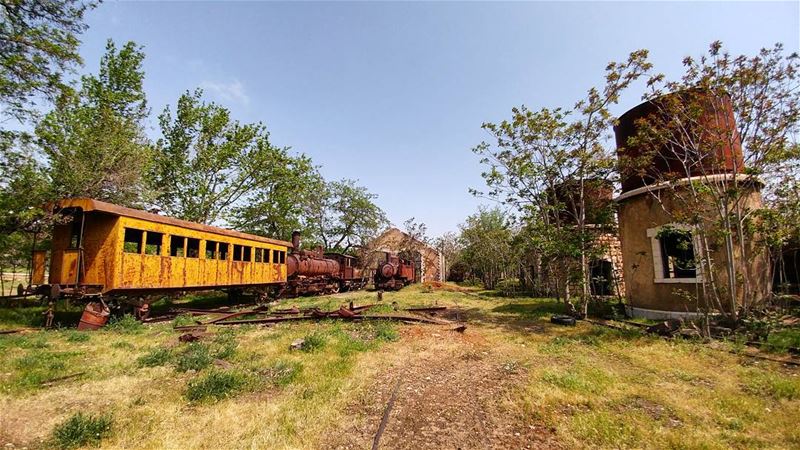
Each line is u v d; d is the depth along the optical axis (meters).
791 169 8.89
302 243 32.53
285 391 5.45
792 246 10.64
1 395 5.15
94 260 10.81
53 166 14.88
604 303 13.92
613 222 13.55
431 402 5.14
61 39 12.16
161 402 5.00
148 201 17.41
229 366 6.54
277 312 12.77
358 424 4.46
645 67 10.91
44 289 10.55
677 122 9.48
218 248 14.80
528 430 4.32
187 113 23.36
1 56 11.38
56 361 6.74
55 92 12.61
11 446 3.90
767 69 8.63
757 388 5.46
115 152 16.30
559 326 10.84
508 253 23.89
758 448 3.79
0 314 11.34
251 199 27.06
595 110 11.75
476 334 9.65
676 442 3.90
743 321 8.57
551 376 6.01
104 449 3.83
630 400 5.14
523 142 12.98
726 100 10.27
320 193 34.69
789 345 7.32
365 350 7.73
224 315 12.84
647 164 10.40
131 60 20.77
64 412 4.71
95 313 10.20
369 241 35.34
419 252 40.84
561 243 11.83
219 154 23.41
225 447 3.88
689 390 5.47
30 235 14.80
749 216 9.32
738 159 9.96
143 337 9.16
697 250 10.16
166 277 12.26
